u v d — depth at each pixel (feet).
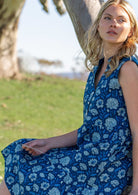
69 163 7.71
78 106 55.93
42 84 66.49
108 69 7.68
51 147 8.58
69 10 11.19
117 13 7.78
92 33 8.57
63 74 78.54
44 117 47.06
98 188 7.39
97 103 7.69
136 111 7.29
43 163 7.96
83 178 7.54
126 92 7.38
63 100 58.49
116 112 7.53
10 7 64.34
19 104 53.21
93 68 8.49
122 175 7.37
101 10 8.13
